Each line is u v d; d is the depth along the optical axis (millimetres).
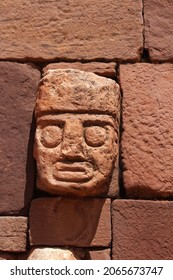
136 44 3912
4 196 3590
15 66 3852
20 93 3793
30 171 3637
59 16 3988
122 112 3732
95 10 3986
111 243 3486
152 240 3480
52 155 3389
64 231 3492
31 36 3957
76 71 3537
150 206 3531
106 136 3430
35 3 4023
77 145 3377
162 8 3998
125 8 3984
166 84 3807
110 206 3541
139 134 3676
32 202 3559
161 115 3719
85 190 3383
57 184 3352
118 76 3852
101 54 3906
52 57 3914
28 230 3521
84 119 3432
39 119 3496
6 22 3986
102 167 3379
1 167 3639
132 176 3594
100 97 3473
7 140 3691
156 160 3623
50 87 3504
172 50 3912
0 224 3523
